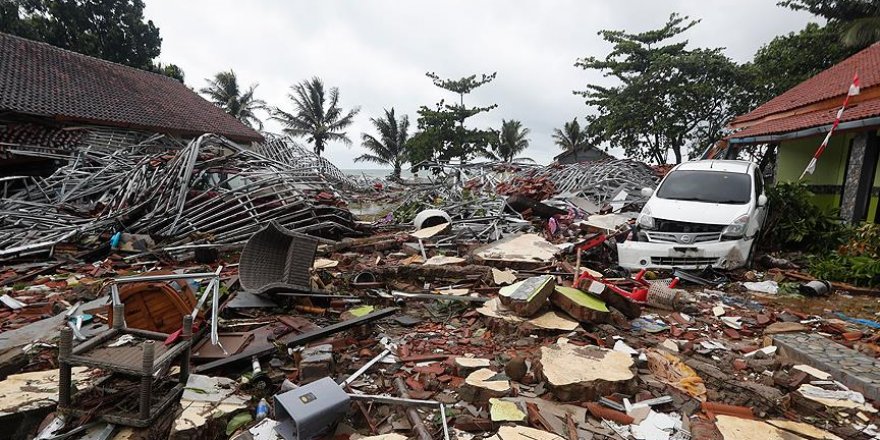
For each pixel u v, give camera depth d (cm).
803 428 319
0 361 388
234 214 959
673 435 316
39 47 2150
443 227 949
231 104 4141
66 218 960
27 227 920
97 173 1213
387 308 549
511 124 4822
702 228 724
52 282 688
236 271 753
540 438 304
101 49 3259
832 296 651
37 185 1164
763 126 1323
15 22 2812
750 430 316
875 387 349
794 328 506
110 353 313
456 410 349
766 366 414
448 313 568
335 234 1045
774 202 938
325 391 326
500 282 658
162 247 855
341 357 433
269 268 584
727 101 2703
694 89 2630
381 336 493
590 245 809
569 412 341
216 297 467
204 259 827
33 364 406
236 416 328
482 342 475
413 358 435
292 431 308
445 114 3741
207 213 961
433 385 385
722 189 818
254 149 2670
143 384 294
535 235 886
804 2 2041
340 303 571
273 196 1041
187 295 459
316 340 458
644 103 2852
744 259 718
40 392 338
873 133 938
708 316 560
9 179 1155
